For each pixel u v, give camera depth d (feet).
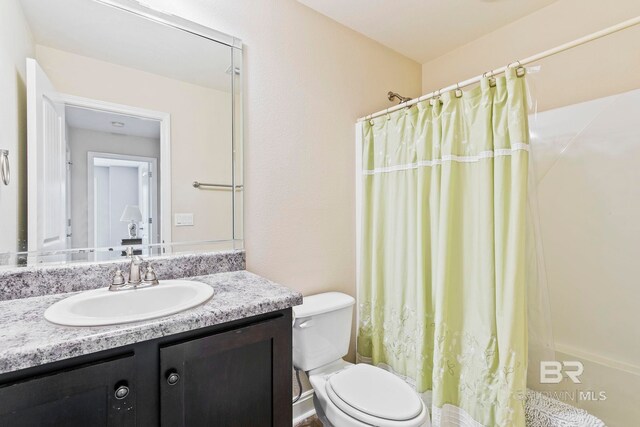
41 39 3.47
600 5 5.14
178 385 2.59
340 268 6.11
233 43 4.73
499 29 6.43
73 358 2.20
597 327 4.93
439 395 4.52
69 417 2.16
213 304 3.01
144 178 4.11
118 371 2.34
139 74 4.08
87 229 3.73
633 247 4.62
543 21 5.80
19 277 3.20
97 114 3.80
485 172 4.23
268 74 5.12
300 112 5.50
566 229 5.29
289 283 5.38
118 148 3.94
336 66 6.06
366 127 6.09
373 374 4.54
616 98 4.83
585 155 5.11
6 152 3.26
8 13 3.29
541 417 3.97
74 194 3.65
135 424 2.41
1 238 3.22
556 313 5.39
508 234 4.00
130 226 4.01
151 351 2.51
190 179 4.44
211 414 2.79
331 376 4.50
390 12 5.84
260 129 5.04
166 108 4.26
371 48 6.73
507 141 4.05
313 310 4.73
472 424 4.33
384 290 5.82
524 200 3.90
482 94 4.30
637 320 4.56
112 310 3.25
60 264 3.53
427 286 5.02
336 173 6.04
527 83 4.00
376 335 5.79
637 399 4.30
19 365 1.98
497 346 4.09
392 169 5.60
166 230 4.26
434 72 7.67
